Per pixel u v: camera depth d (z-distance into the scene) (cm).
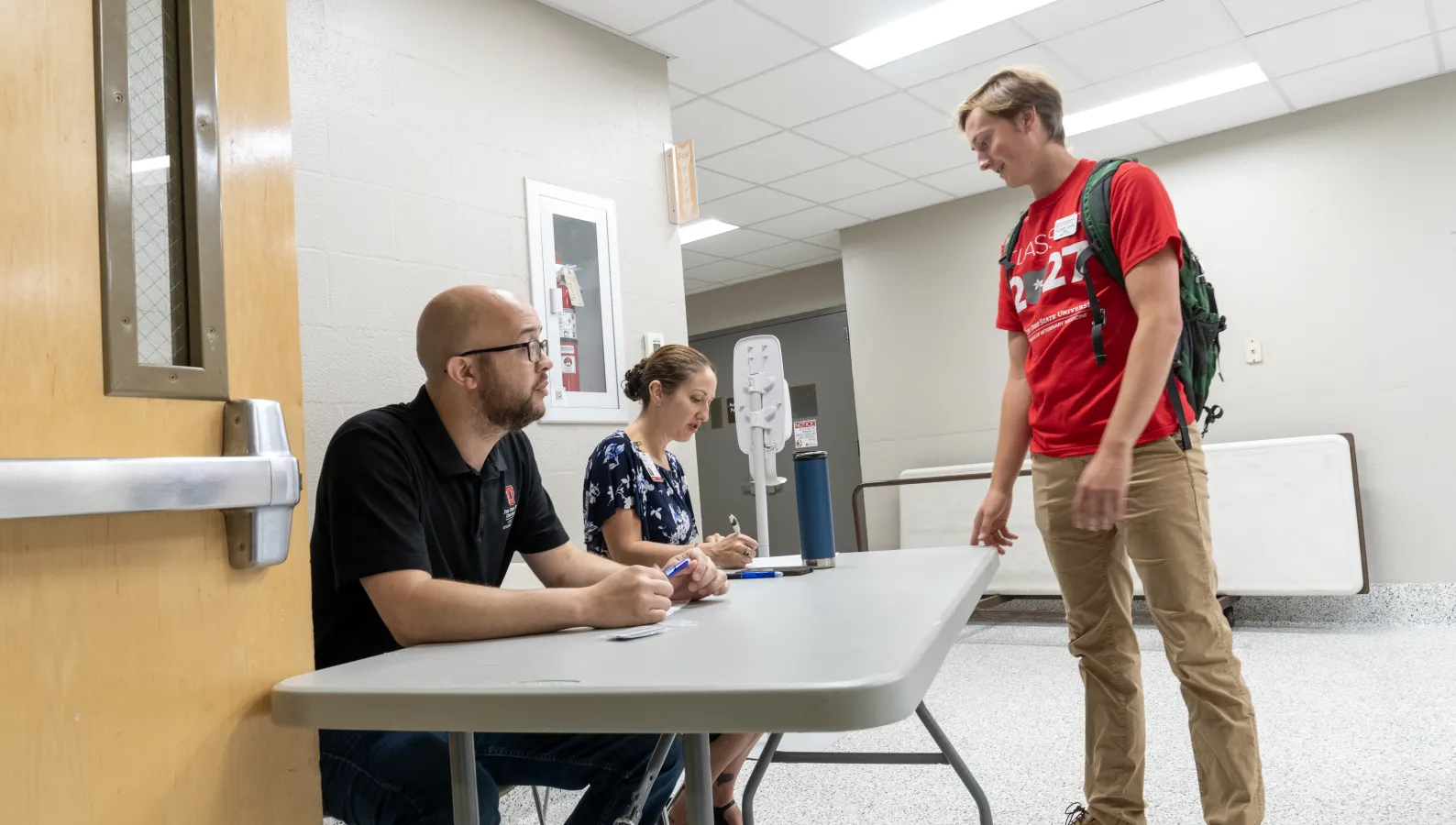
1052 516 181
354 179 258
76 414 71
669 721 62
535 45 319
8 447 67
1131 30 377
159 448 77
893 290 620
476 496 139
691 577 120
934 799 237
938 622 80
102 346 74
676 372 213
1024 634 471
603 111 343
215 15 86
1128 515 165
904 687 59
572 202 324
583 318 323
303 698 78
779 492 733
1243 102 459
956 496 563
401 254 268
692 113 429
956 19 364
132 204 77
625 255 346
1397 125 449
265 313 88
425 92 280
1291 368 476
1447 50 410
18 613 66
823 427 718
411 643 106
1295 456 446
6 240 68
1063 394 178
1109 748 177
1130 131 492
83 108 74
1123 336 170
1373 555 450
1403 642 392
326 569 129
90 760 70
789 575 149
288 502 83
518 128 309
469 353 136
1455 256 435
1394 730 262
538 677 71
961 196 589
